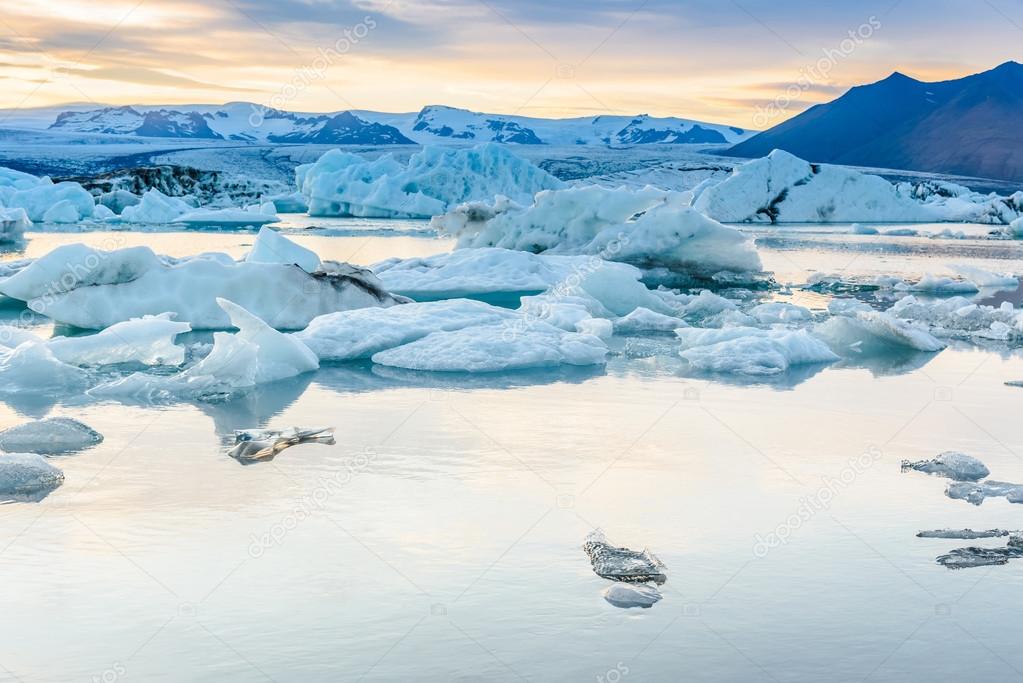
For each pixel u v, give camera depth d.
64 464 6.88
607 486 6.45
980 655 4.21
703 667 4.09
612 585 4.84
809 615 4.58
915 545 5.46
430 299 17.56
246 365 9.63
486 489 6.36
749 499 6.22
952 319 14.73
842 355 12.04
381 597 4.71
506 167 51.16
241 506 5.99
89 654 4.16
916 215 50.81
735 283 21.30
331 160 53.56
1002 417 8.65
